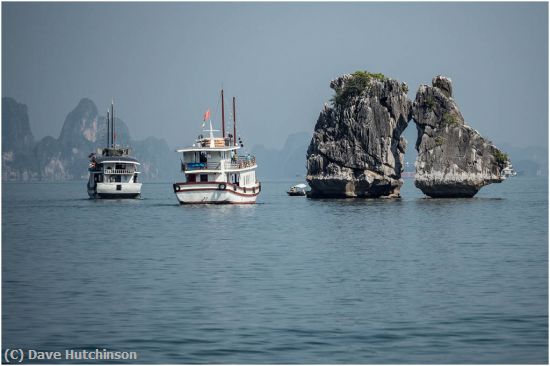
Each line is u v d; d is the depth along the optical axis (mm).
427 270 150000
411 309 113875
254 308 115375
